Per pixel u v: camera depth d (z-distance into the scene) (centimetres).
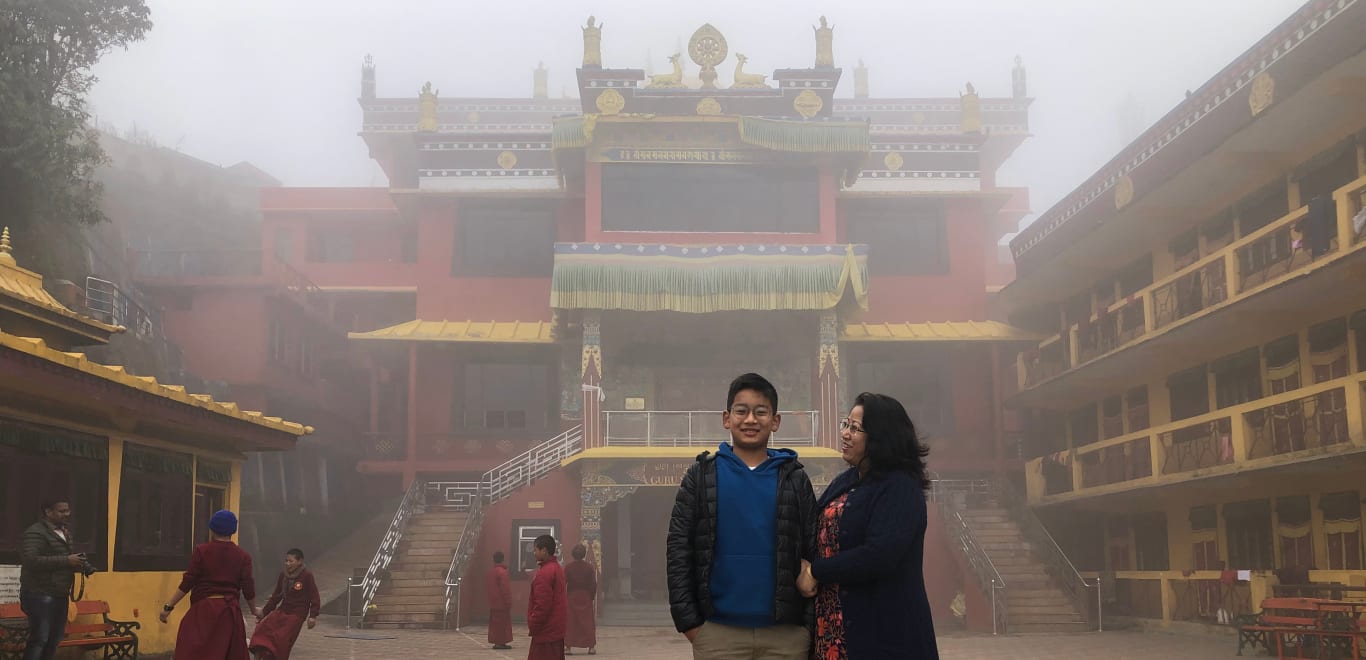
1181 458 2436
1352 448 1841
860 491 525
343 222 4353
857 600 513
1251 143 2162
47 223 2833
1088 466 2872
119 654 1388
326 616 2694
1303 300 2072
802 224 3269
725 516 539
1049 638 2394
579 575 1956
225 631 1020
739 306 2845
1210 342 2447
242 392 3528
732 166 3278
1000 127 4978
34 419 1309
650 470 2808
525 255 3575
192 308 3584
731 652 526
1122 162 2817
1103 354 2861
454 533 2870
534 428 3438
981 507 3170
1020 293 3316
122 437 1511
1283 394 2062
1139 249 2877
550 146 3591
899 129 4969
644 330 3316
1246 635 1947
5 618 1202
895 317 3509
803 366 3325
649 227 3238
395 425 4069
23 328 1519
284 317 3734
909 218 3597
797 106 3353
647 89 3369
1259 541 2359
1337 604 1703
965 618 2720
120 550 1497
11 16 2450
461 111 5338
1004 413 3547
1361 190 1881
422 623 2531
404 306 4212
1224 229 2500
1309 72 2086
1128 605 2895
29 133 2450
